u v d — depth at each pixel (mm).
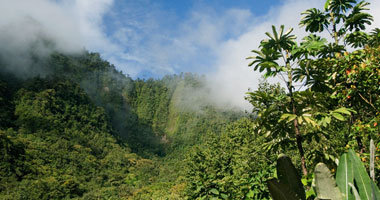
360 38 5625
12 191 69062
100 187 91938
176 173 104562
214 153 26531
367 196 1275
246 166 9945
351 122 4863
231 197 5699
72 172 95875
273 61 4168
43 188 72750
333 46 4961
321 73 4125
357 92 4320
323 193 1370
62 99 150250
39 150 99188
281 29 4160
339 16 5820
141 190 74062
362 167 1339
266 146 4496
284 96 4109
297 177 1463
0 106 122938
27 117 121750
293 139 4285
